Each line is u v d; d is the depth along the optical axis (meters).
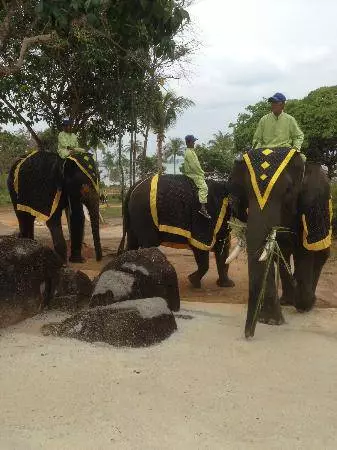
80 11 6.27
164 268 6.89
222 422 3.94
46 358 5.24
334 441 3.68
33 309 6.81
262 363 5.17
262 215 6.06
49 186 10.48
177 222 8.62
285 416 4.05
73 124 15.53
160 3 6.25
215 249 9.31
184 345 5.69
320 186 6.80
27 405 4.21
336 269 11.16
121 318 5.69
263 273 5.94
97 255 11.51
